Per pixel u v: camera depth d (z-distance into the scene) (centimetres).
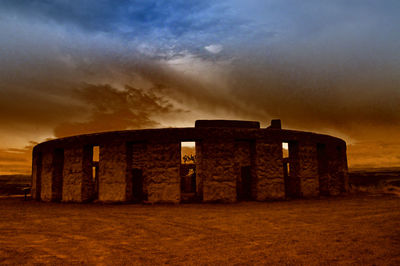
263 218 911
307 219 891
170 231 758
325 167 1609
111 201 1353
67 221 929
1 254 583
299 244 614
